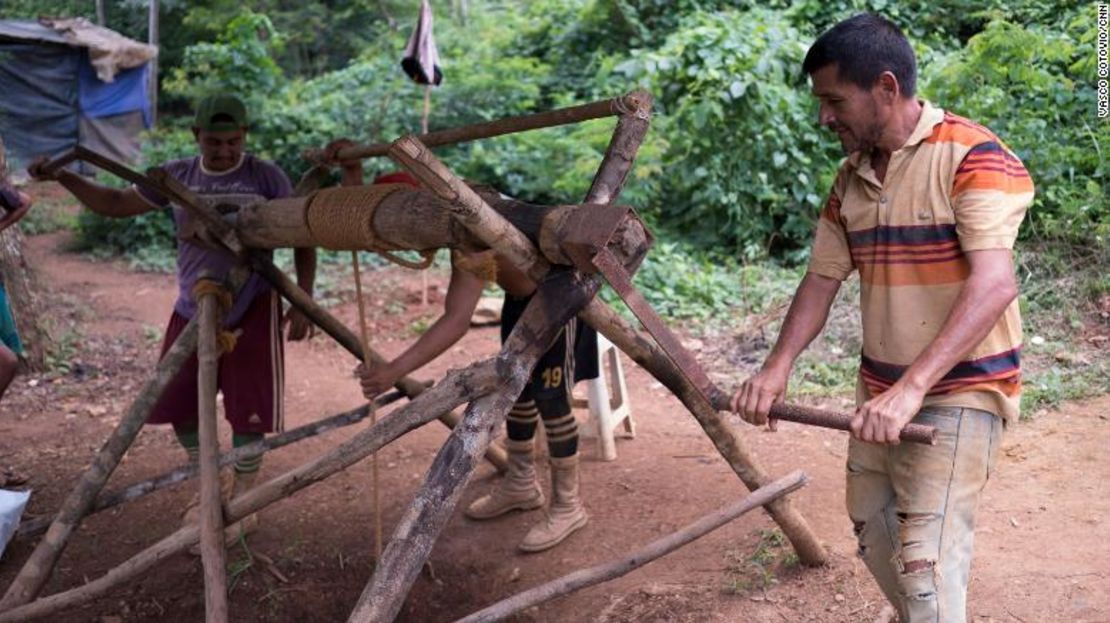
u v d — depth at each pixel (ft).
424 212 9.15
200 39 59.77
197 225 11.75
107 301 30.48
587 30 42.37
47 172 12.12
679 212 31.73
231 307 11.91
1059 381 17.35
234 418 13.46
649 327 8.38
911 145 7.89
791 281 25.76
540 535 13.15
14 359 13.05
